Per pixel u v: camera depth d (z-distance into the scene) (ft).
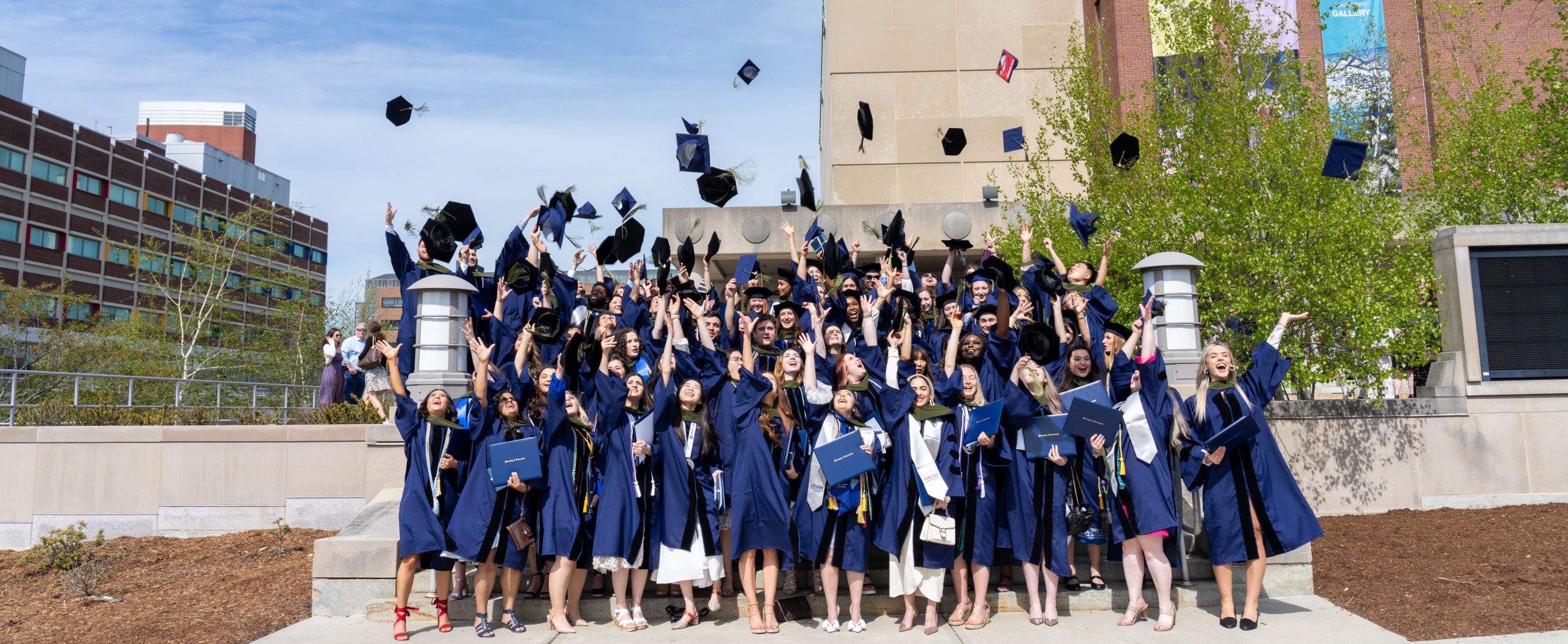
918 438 19.70
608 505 19.79
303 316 98.73
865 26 66.74
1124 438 19.93
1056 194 41.39
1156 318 27.32
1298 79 37.91
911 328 22.48
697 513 20.30
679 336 24.53
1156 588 20.08
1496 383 31.37
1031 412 19.95
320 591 22.25
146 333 94.02
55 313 103.96
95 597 26.21
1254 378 19.81
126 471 34.58
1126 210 36.40
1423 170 49.42
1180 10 39.32
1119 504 19.83
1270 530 19.27
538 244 27.76
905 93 65.98
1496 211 42.70
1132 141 32.14
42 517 34.68
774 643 19.27
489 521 19.60
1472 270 32.14
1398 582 23.04
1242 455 19.60
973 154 65.05
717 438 20.88
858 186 65.21
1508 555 24.43
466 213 27.71
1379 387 31.40
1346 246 31.78
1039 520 20.24
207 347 97.45
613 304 29.27
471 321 26.63
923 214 59.00
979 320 23.84
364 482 33.63
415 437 20.10
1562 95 42.19
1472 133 44.65
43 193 164.55
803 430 20.57
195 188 196.34
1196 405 19.92
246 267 105.09
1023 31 66.18
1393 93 51.78
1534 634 19.02
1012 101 65.51
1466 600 21.30
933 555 19.39
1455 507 30.66
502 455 19.43
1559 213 41.65
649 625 20.80
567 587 20.88
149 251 110.11
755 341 23.88
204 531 33.99
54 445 34.91
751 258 33.22
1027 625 20.26
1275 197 32.12
